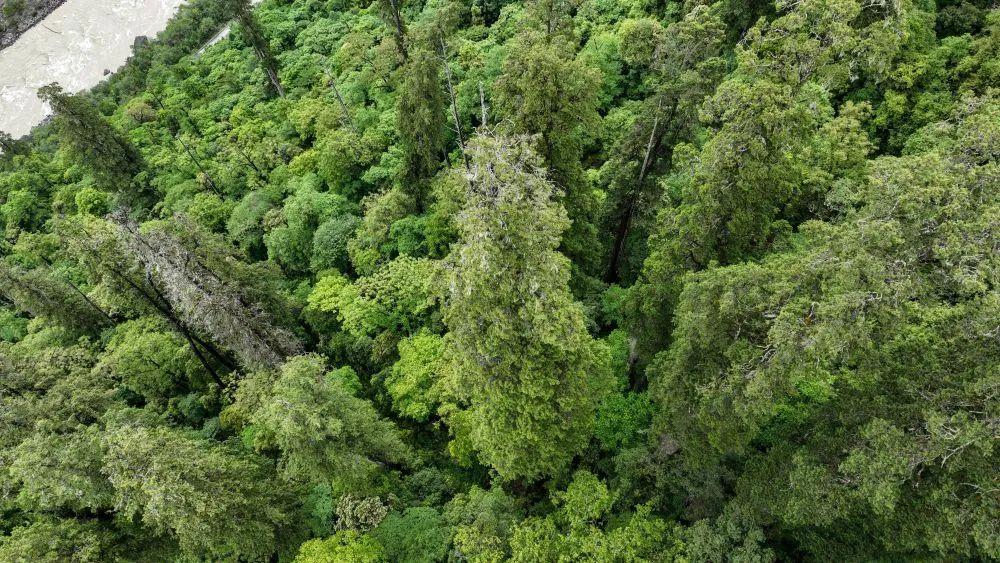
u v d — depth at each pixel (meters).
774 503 16.89
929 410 12.98
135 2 90.56
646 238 32.25
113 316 39.09
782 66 18.14
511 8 53.28
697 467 19.25
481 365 17.81
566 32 38.50
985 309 11.84
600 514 20.30
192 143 56.06
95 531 21.44
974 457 12.84
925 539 13.95
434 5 58.94
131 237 24.52
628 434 24.03
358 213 41.12
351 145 42.94
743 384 15.95
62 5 90.25
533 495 24.27
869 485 13.58
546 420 18.94
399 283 30.47
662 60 31.09
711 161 19.00
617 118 39.56
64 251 33.91
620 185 30.02
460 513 22.23
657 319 23.08
